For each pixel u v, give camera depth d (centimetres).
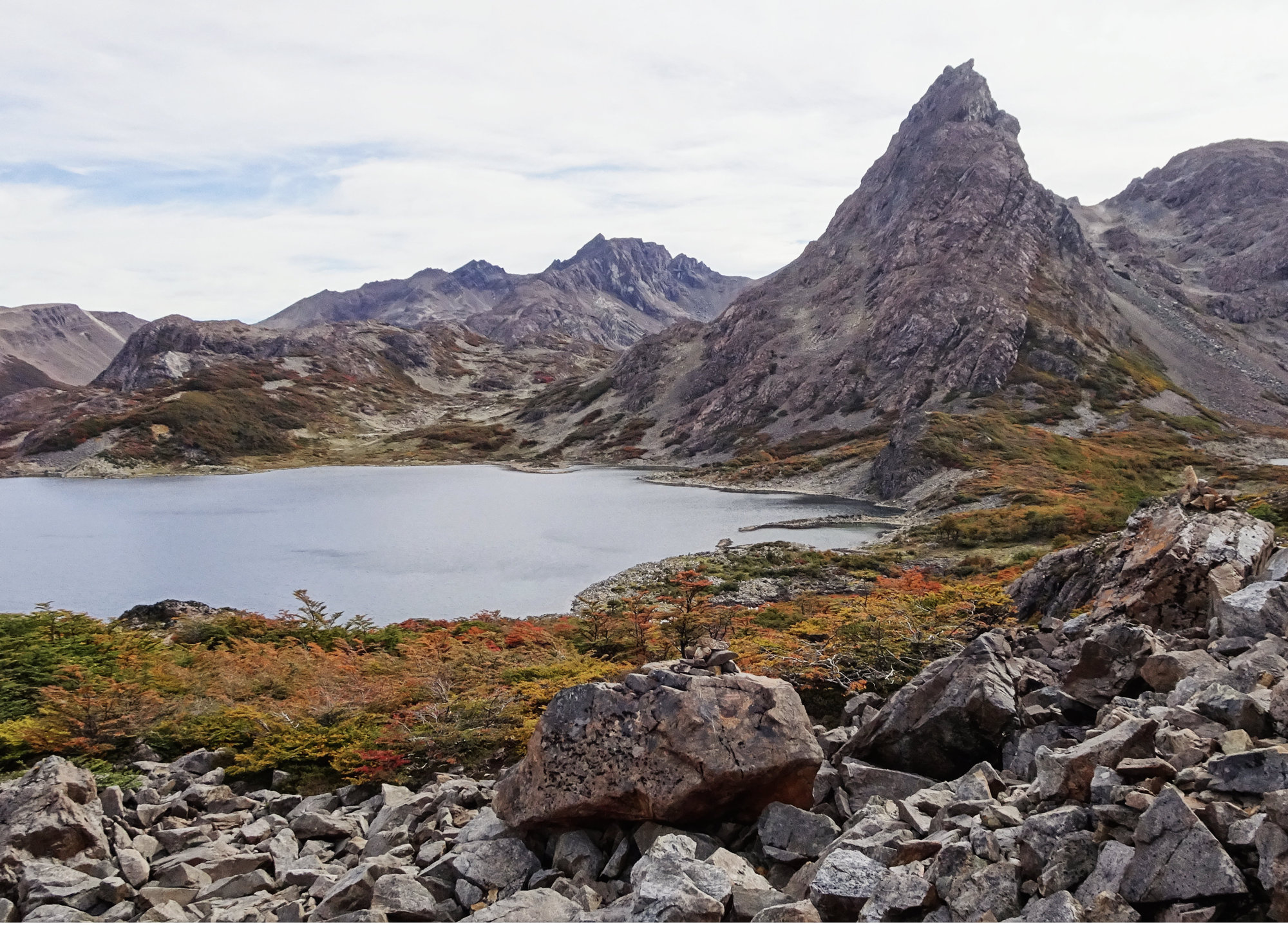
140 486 17288
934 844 817
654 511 12500
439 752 1723
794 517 11769
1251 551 1697
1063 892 672
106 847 1225
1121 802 751
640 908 801
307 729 1903
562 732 1137
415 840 1238
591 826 1101
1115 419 16862
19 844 1147
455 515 12175
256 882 1138
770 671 2055
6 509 13375
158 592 7056
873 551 8175
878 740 1268
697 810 1040
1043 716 1173
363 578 7488
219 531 10575
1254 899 621
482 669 2514
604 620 3347
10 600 6825
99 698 1969
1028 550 7169
